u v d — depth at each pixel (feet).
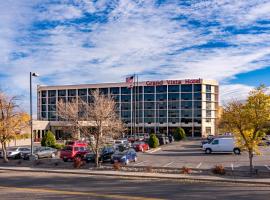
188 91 379.96
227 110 94.99
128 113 392.68
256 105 89.30
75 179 86.38
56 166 114.11
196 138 343.05
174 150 179.11
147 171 98.63
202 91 376.68
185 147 201.67
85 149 130.72
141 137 252.83
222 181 81.30
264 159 128.57
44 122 278.67
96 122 110.63
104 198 60.80
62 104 204.54
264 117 88.48
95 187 73.31
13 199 60.75
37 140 264.11
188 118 378.53
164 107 385.50
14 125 131.23
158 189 70.28
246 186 74.38
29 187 73.77
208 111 382.01
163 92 386.32
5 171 105.50
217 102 395.34
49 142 177.78
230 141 152.97
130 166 106.83
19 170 106.52
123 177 89.81
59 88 419.74
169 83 383.86
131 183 79.10
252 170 93.50
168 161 125.18
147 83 390.01
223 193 65.31
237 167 104.73
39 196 63.26
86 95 406.00
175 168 100.07
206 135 369.91
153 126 386.52
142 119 390.01
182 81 381.40
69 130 132.98
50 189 70.85
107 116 113.09
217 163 117.08
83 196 62.85
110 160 118.73
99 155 118.01
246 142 90.43
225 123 95.25
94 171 100.27
